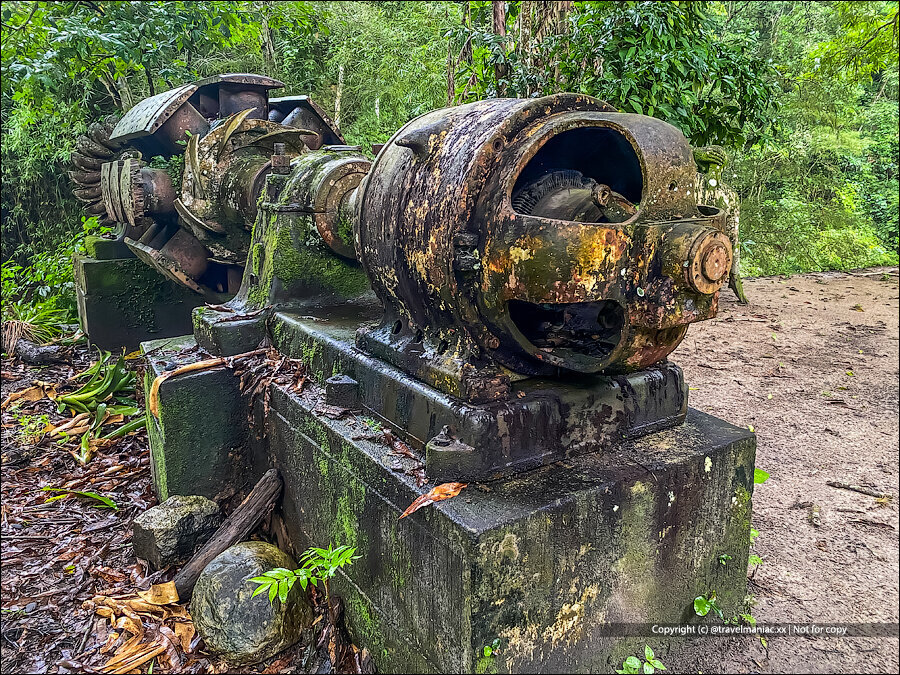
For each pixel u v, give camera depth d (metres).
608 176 2.10
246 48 8.31
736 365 5.07
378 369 2.28
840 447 3.65
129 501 3.48
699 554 2.16
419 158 2.01
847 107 12.05
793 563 2.64
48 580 2.88
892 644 2.18
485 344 1.93
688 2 4.66
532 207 1.90
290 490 2.67
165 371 2.88
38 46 6.02
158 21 6.06
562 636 1.87
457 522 1.68
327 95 8.24
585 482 1.88
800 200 11.69
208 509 2.90
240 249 3.91
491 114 1.90
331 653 2.24
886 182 13.43
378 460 2.02
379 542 2.05
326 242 3.11
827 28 11.98
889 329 6.01
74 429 4.27
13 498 3.55
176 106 4.02
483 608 1.68
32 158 8.23
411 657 1.96
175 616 2.54
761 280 8.60
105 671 2.33
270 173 3.31
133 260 4.99
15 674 2.36
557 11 4.41
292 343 2.87
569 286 1.63
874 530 2.86
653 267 1.66
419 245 1.94
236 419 3.00
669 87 4.23
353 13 8.49
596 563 1.90
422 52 7.69
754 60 4.91
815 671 2.07
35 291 6.63
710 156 2.36
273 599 2.31
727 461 2.14
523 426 1.90
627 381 2.11
